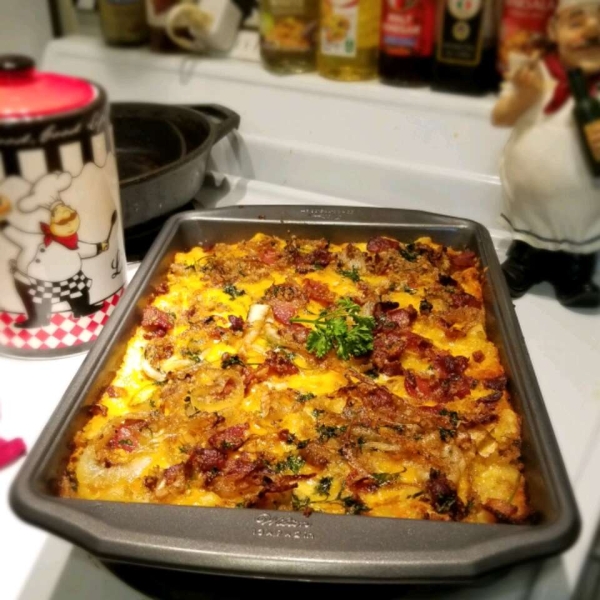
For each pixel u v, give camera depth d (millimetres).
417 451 694
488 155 1149
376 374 829
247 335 867
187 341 863
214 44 1345
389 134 1209
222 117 1276
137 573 608
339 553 537
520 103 885
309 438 728
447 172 1174
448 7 1086
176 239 1028
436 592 600
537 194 898
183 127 1246
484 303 927
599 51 812
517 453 695
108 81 1431
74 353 873
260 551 538
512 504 657
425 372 827
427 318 904
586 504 676
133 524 561
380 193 1237
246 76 1302
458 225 1059
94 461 677
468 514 647
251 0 1354
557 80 843
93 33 1528
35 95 750
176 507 581
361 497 662
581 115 827
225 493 658
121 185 986
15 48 1546
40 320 833
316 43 1292
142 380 803
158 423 728
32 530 653
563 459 686
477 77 1133
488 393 785
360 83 1227
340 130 1244
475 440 715
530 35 881
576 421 788
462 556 530
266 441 720
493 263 944
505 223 1088
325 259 1026
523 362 753
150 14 1374
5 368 848
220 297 956
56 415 673
